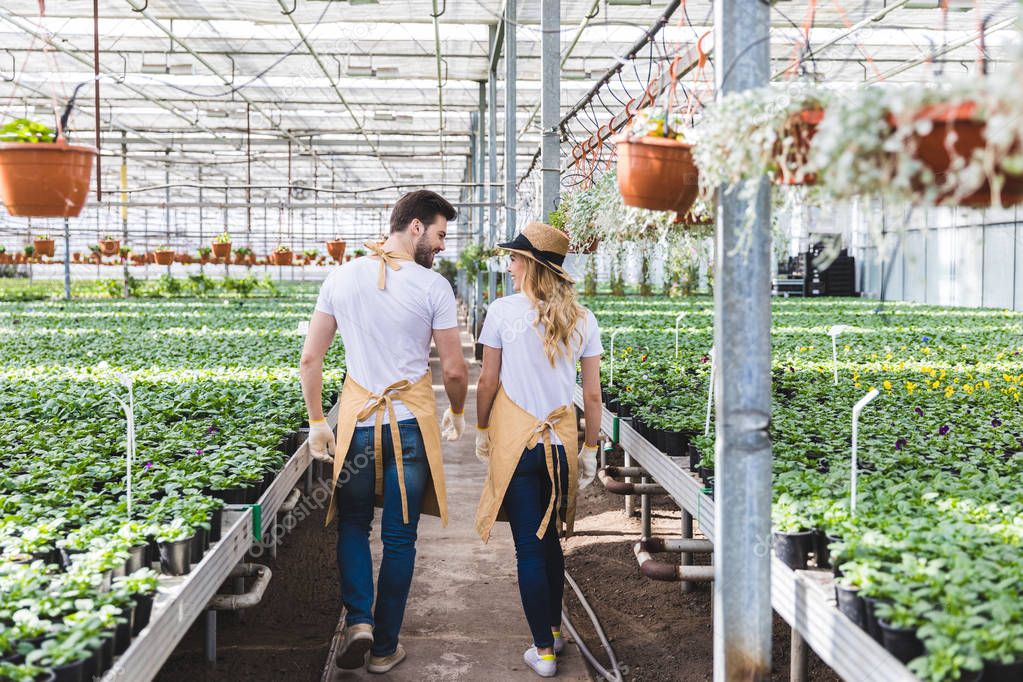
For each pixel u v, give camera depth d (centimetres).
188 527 311
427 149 3103
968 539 284
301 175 3819
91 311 1983
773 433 505
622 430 591
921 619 229
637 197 284
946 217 2484
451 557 557
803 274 3084
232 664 412
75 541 306
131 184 3906
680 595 504
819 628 270
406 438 380
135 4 1318
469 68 1847
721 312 254
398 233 392
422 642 426
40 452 463
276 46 1630
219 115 2170
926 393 665
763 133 207
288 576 534
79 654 220
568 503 397
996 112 159
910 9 1279
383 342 379
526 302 390
